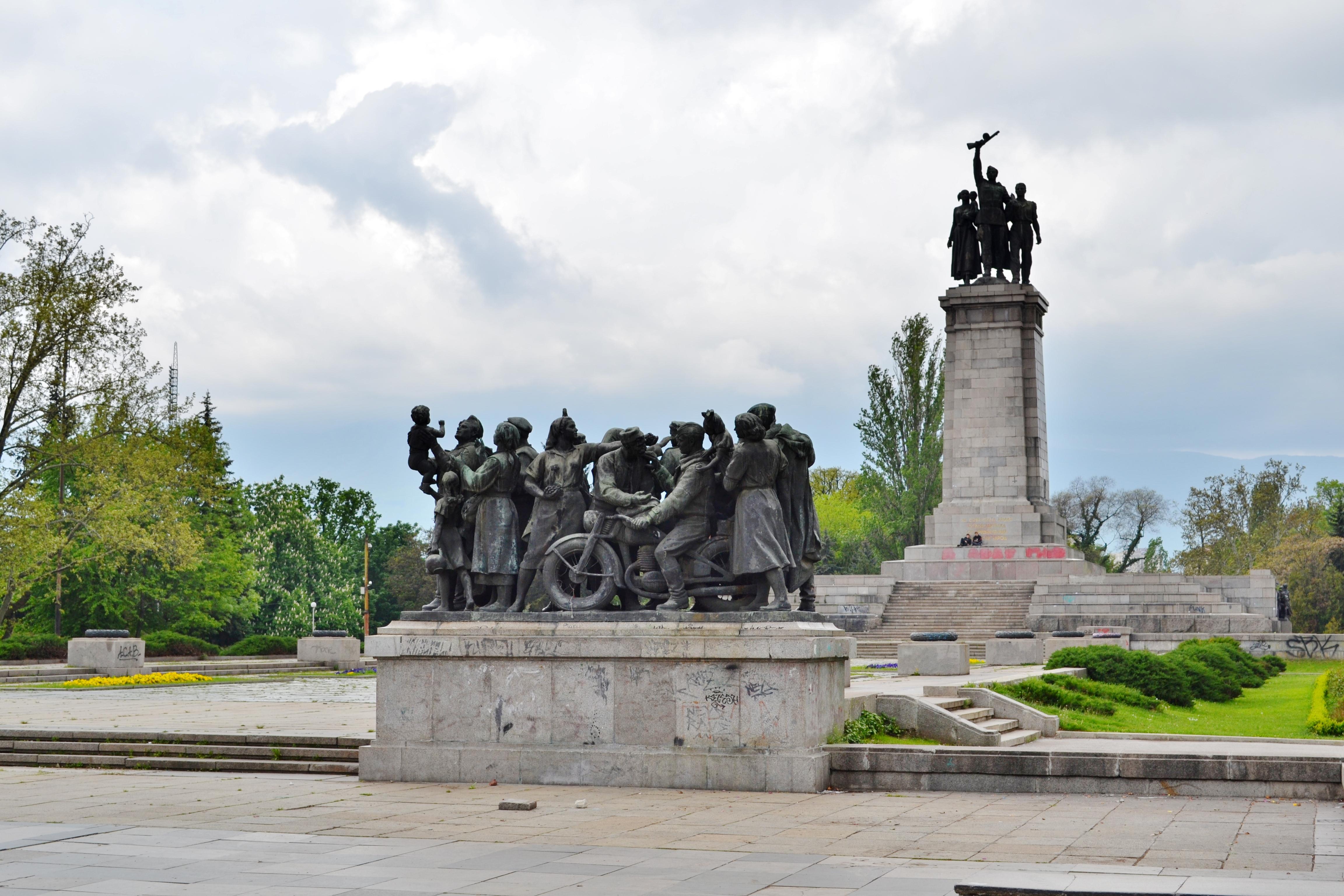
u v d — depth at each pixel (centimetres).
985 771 1773
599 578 1914
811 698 1800
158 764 2175
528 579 1956
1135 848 1327
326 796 1770
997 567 6962
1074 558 7219
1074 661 3512
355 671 5769
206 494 6116
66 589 7119
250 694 3869
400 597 10731
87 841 1394
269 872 1208
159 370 5894
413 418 2034
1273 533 11012
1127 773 1739
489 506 1969
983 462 7088
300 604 9100
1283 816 1548
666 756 1803
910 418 8488
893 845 1357
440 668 1931
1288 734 2658
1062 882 1077
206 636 8025
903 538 8681
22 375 5531
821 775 1777
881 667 4634
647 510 1886
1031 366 7138
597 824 1505
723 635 1789
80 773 2134
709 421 1886
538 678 1884
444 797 1744
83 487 5850
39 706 3247
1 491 5628
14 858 1291
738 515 1845
